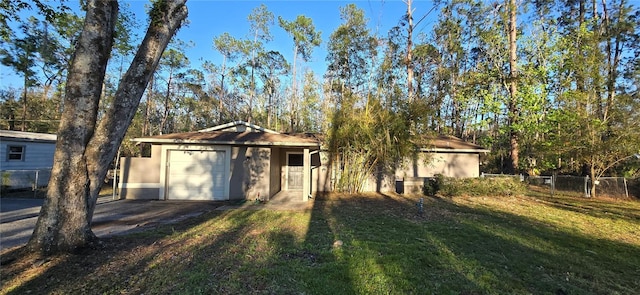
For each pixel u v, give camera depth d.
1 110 25.03
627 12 17.80
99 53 4.33
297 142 10.68
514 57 16.91
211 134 11.91
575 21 19.16
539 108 15.42
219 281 3.46
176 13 4.85
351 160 12.82
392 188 14.32
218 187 10.86
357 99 11.64
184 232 5.84
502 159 20.39
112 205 9.48
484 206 9.88
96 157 4.36
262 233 5.82
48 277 3.44
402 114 11.34
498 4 18.22
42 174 14.30
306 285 3.42
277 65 32.84
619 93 14.31
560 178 14.33
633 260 4.71
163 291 3.18
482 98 18.02
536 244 5.45
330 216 7.77
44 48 16.42
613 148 12.36
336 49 20.09
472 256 4.63
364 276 3.71
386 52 15.23
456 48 21.05
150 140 10.66
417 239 5.57
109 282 3.37
